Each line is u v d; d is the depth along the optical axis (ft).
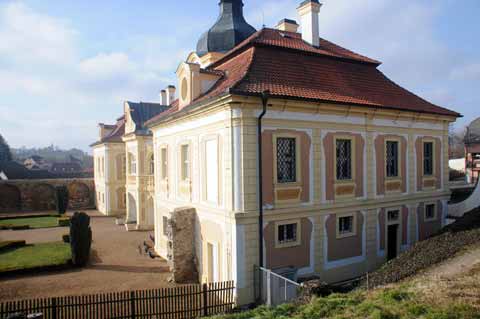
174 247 50.34
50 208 146.30
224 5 70.18
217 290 38.14
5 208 139.54
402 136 54.80
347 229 49.29
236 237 39.58
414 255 40.78
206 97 44.75
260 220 40.78
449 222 61.62
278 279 36.86
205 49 67.46
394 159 54.70
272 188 41.88
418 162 57.36
